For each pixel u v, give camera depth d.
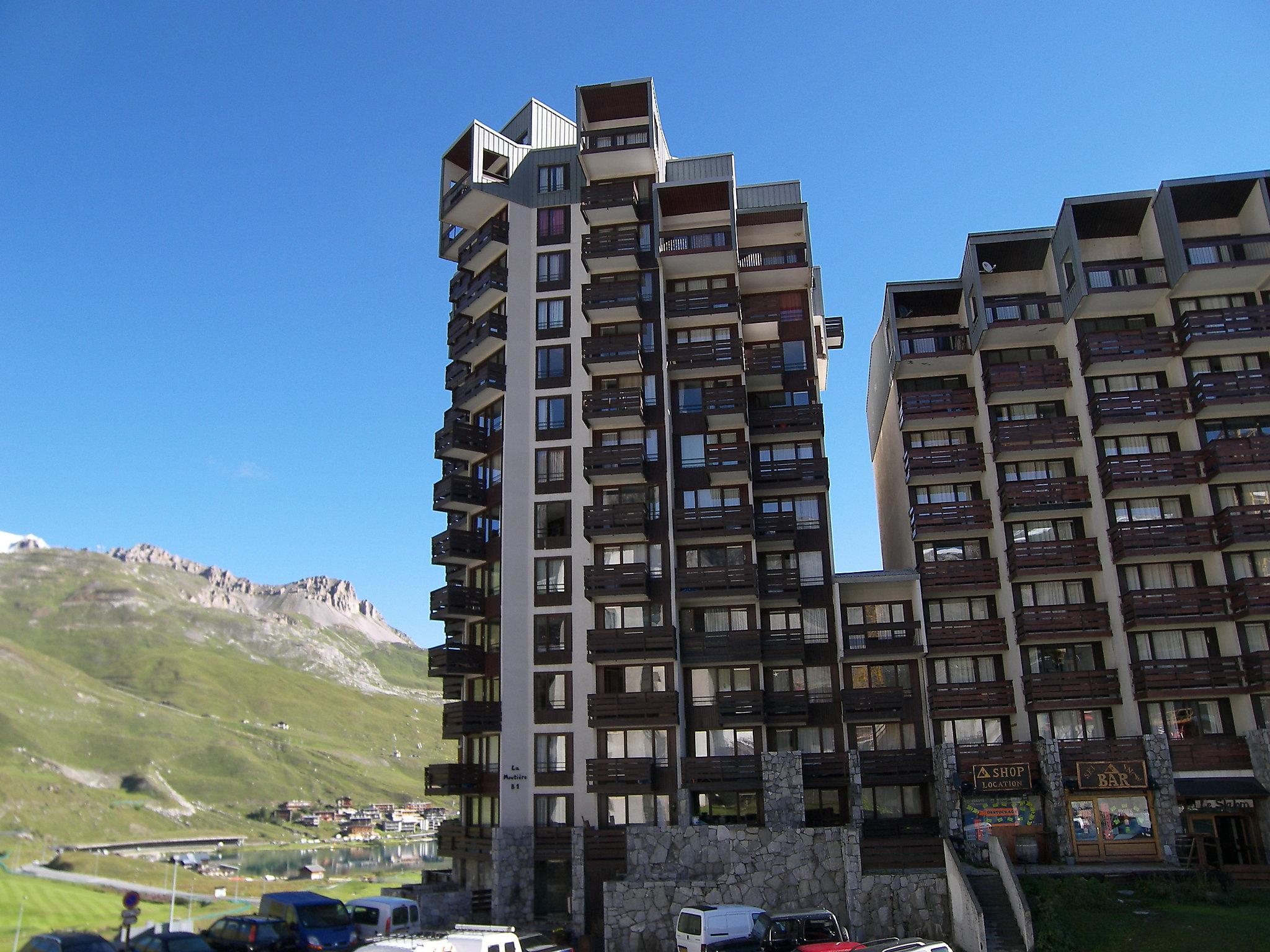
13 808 179.00
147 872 115.50
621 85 55.72
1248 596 45.09
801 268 55.12
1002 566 50.09
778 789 44.09
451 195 58.97
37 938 27.83
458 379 59.16
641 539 51.16
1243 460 46.88
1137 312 51.34
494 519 54.12
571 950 35.38
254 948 31.34
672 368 54.03
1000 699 47.78
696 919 32.97
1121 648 47.19
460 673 51.62
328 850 192.75
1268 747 41.97
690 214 56.28
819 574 52.22
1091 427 50.19
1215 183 49.78
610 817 47.09
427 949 28.39
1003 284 55.03
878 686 49.69
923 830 45.81
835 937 32.22
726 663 49.16
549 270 56.53
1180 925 32.66
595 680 49.19
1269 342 48.56
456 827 52.28
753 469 53.41
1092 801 42.44
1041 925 33.03
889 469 60.16
